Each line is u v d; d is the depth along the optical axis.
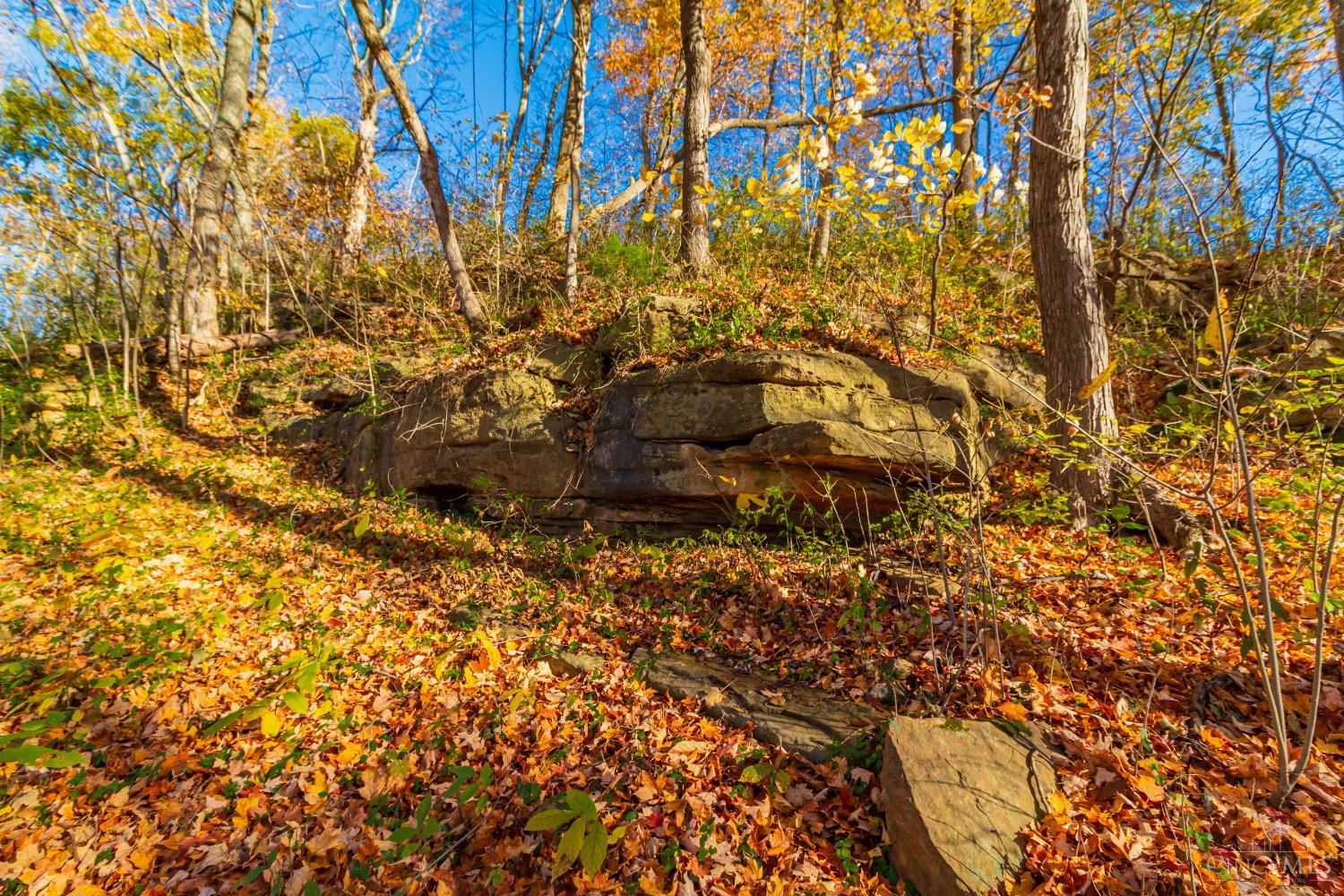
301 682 2.93
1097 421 5.85
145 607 5.20
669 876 2.96
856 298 7.93
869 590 4.88
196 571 6.11
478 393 7.94
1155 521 5.22
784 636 4.84
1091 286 5.98
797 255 10.50
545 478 7.28
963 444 5.84
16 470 8.25
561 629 5.23
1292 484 4.06
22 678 4.29
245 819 3.39
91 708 4.05
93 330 12.95
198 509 7.81
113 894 3.01
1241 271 8.42
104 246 11.30
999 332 8.45
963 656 3.64
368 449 9.18
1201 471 5.75
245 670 4.60
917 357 6.93
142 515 7.34
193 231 11.63
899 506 5.56
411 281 12.31
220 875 3.10
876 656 4.30
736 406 6.16
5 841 3.20
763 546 6.27
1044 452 5.90
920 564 5.38
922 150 4.21
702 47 10.12
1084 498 5.77
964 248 9.03
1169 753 3.15
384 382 9.98
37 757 2.56
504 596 5.83
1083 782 3.03
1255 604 4.01
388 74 9.66
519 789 3.49
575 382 7.81
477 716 4.16
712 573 5.79
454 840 3.25
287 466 9.76
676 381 6.65
